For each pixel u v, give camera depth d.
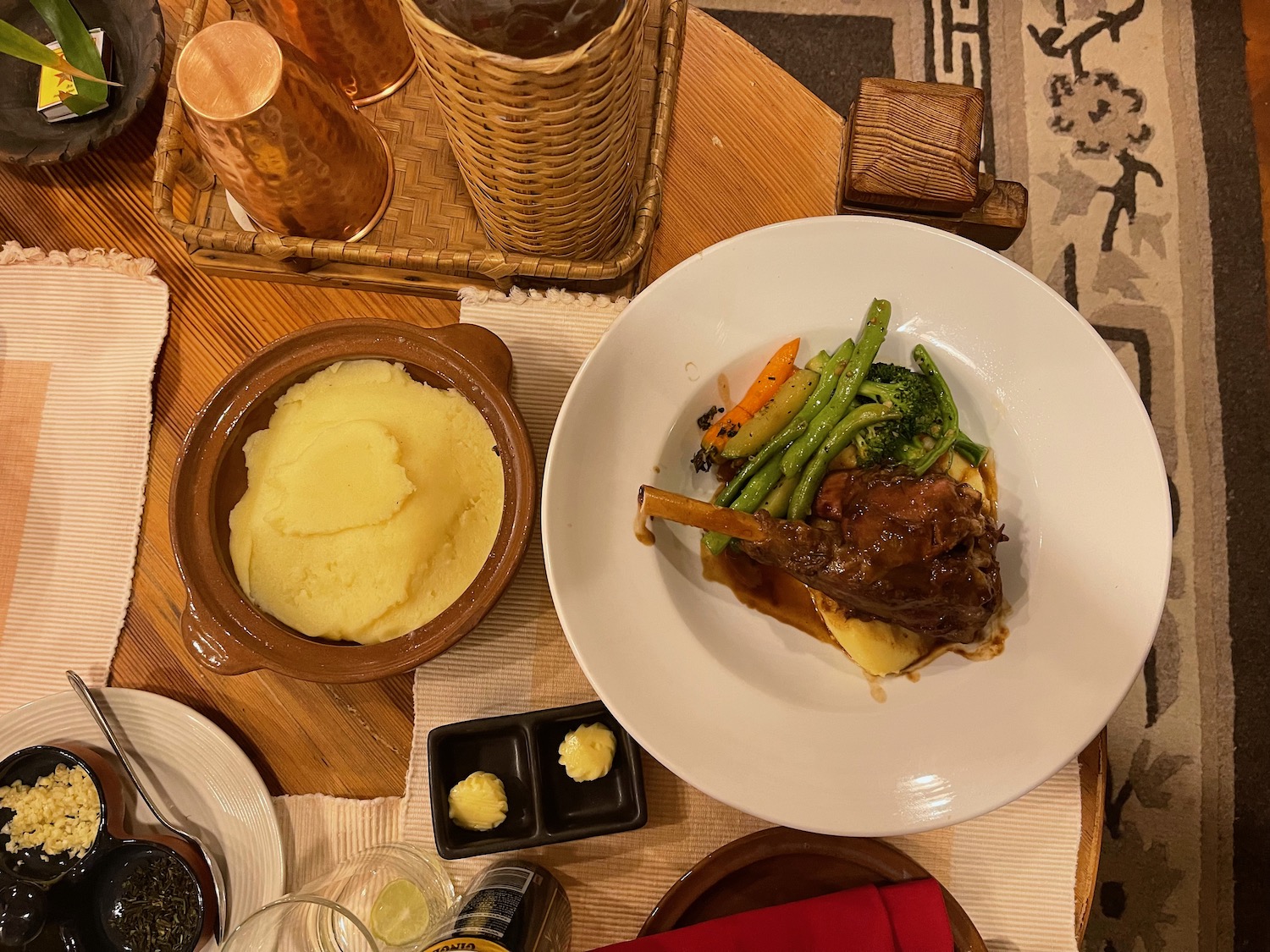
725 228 0.52
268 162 0.43
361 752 0.49
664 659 0.45
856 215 0.52
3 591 0.50
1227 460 0.83
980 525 0.45
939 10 0.89
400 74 0.52
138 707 0.48
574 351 0.50
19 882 0.45
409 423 0.46
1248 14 0.88
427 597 0.45
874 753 0.45
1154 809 0.78
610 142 0.41
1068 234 0.86
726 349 0.47
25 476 0.51
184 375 0.52
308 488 0.44
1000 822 0.47
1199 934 0.76
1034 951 0.46
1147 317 0.84
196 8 0.49
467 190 0.51
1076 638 0.45
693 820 0.47
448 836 0.45
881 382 0.48
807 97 0.52
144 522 0.51
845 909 0.43
